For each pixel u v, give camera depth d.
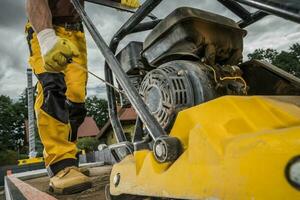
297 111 0.85
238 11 1.96
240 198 0.66
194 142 0.88
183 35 1.51
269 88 1.69
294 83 1.58
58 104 2.34
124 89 1.28
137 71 1.84
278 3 0.68
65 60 1.63
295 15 0.63
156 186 1.01
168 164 1.00
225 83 1.47
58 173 2.28
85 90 2.91
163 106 1.36
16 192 2.29
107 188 1.63
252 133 0.76
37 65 2.39
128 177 1.24
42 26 1.81
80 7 1.64
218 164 0.75
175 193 0.90
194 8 1.55
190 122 0.97
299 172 0.57
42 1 1.88
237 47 1.68
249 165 0.66
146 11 1.65
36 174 4.59
